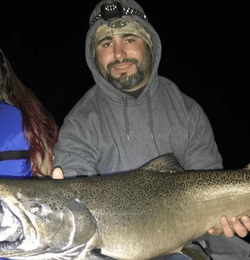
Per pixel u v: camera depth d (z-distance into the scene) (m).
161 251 0.73
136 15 0.88
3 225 0.63
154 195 0.73
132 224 0.70
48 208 0.65
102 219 0.68
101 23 0.87
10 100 0.76
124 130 0.87
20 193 0.64
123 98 0.87
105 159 0.87
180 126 0.88
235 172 0.81
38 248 0.64
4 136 0.72
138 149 0.87
